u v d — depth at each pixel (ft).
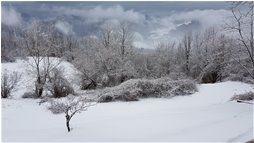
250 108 37.83
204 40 141.28
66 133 30.07
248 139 21.99
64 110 37.37
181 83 76.13
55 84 80.28
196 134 24.35
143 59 136.36
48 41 88.69
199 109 41.45
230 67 83.35
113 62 106.42
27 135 30.17
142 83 73.20
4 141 27.22
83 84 106.52
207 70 112.47
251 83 86.28
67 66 120.57
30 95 82.38
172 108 52.54
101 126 31.91
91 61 106.42
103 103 64.34
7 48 137.39
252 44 55.31
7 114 50.55
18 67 110.42
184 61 144.66
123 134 26.94
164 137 24.30
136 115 42.47
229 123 27.68
